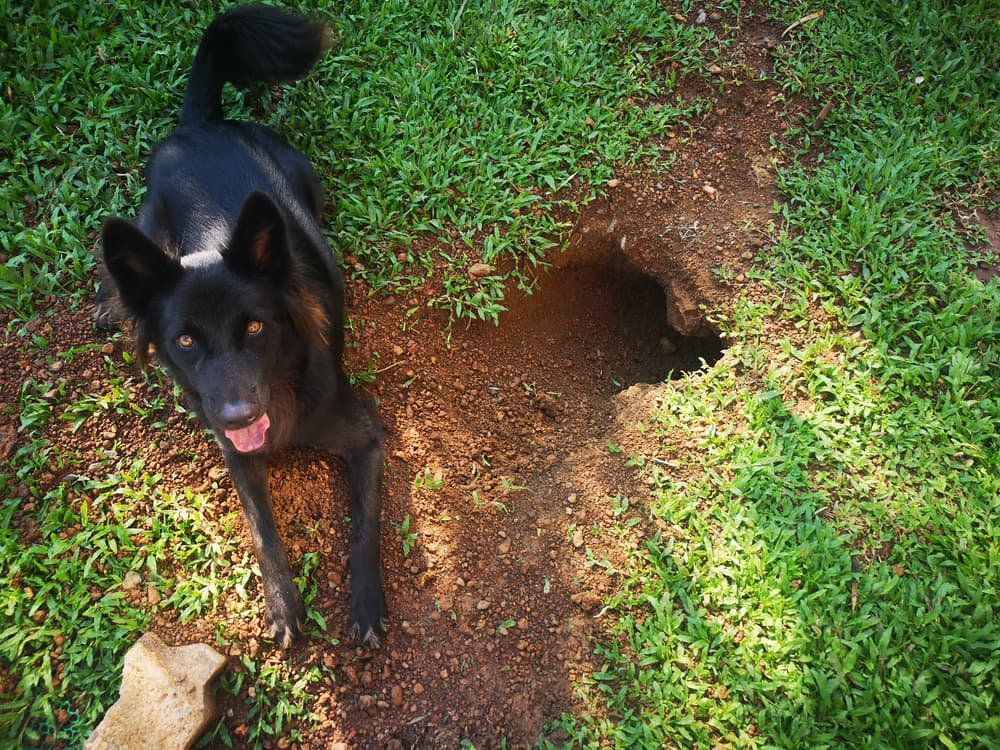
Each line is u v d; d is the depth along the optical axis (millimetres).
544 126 1475
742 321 1319
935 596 1046
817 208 1406
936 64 1553
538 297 1494
